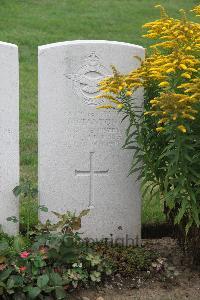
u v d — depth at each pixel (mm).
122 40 14844
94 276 5723
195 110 5359
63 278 5551
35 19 15852
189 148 5449
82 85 6172
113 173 6387
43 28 15297
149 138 5891
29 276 5430
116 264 5941
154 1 17984
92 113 6234
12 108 6145
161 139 5852
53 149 6254
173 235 6391
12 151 6223
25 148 9000
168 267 6039
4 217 6320
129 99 5965
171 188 6082
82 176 6348
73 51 6102
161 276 5941
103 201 6422
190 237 6012
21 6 16812
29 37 14586
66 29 15383
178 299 5629
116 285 5785
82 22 15914
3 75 6059
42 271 5504
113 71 5816
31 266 5484
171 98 5184
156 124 5824
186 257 6234
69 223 5781
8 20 15602
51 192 6332
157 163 5801
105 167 6363
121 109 5941
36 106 10742
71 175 6324
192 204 5562
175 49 5465
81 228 6438
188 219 5867
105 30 15484
